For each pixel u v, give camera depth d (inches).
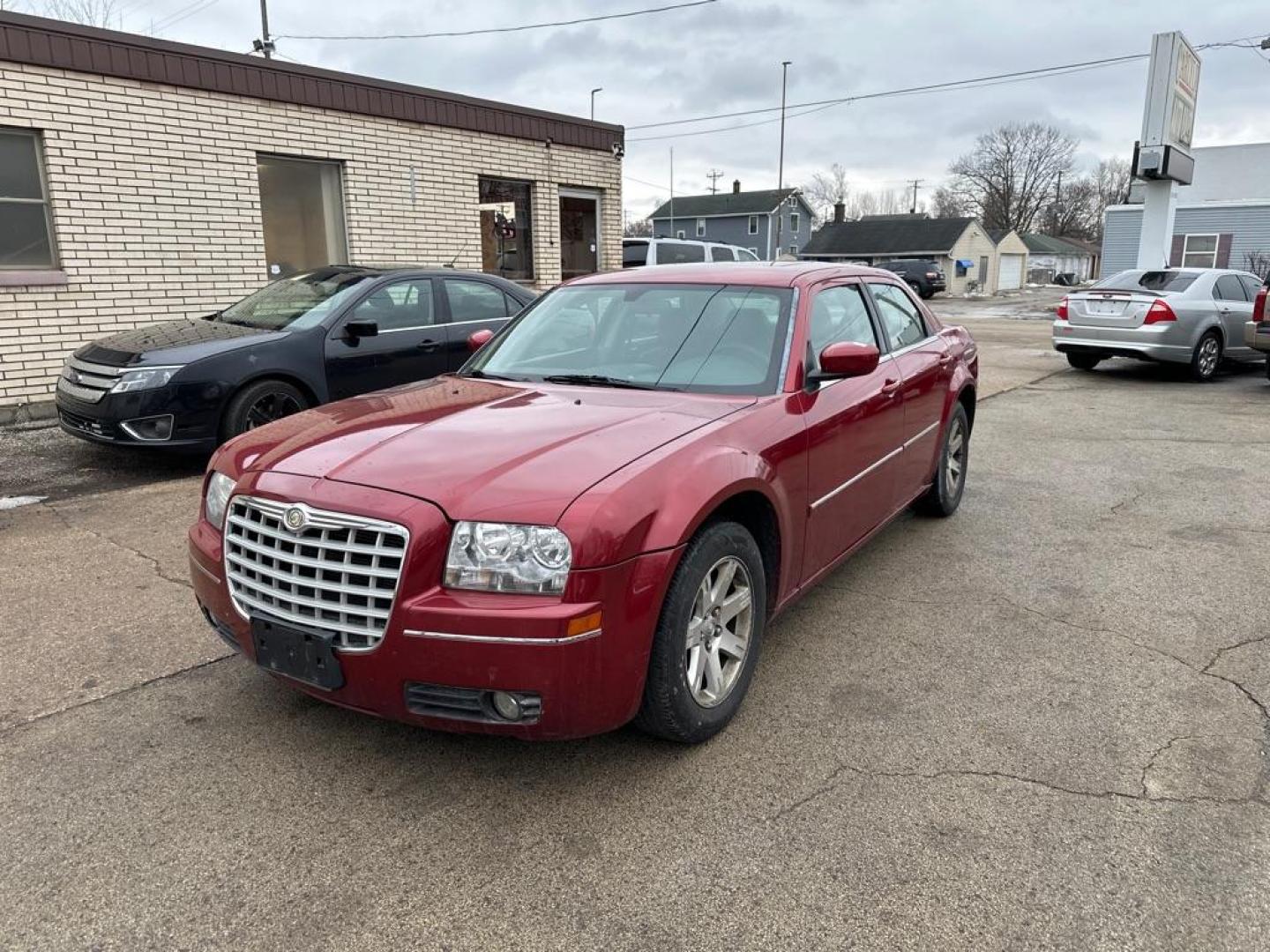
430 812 105.2
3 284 316.5
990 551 198.8
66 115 325.7
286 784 110.9
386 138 431.8
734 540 117.6
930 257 2127.2
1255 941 84.6
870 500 164.4
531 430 117.0
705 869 95.2
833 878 93.7
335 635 101.3
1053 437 328.5
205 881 93.7
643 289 163.0
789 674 139.7
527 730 99.3
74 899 90.9
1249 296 505.7
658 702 109.1
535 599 96.3
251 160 382.0
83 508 226.5
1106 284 503.5
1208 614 162.7
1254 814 103.4
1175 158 614.9
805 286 155.7
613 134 549.0
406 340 288.4
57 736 121.4
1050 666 142.4
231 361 249.6
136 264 351.9
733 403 132.0
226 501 118.0
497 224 497.0
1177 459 289.7
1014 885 92.3
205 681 137.3
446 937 86.1
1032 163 3531.0
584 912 89.1
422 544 97.1
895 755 116.5
